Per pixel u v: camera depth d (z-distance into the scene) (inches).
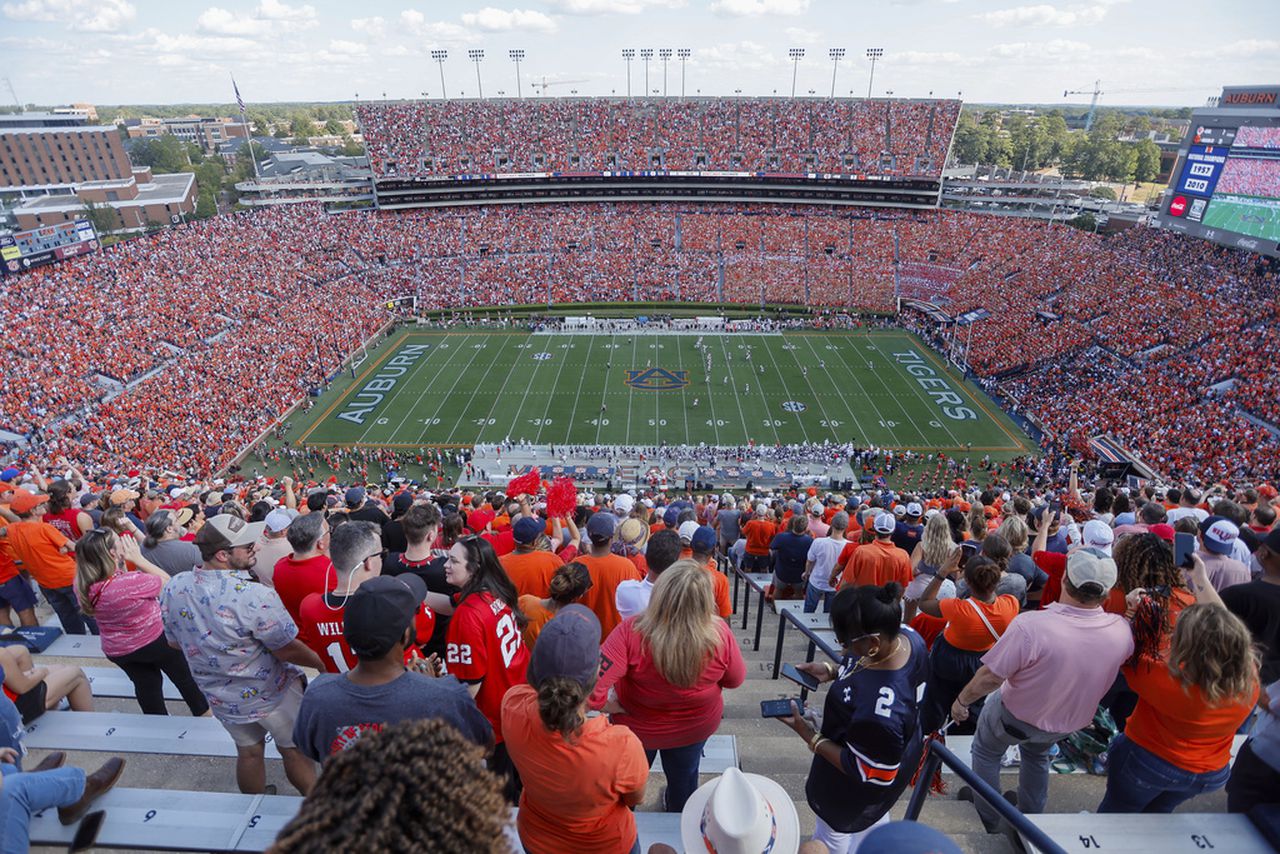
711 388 2011.6
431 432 1777.8
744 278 2706.7
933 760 174.4
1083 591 174.2
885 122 3016.7
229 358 1964.8
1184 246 2129.7
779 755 271.3
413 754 75.9
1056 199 2810.0
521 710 142.7
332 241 2726.4
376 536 208.4
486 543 195.6
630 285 2689.5
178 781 223.3
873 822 172.6
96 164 4498.0
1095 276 2247.8
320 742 152.0
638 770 142.8
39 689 227.8
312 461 1638.8
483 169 3014.3
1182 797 174.4
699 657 167.5
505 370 2139.5
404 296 2615.7
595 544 263.7
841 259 2760.8
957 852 95.0
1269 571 204.2
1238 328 1738.4
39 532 331.3
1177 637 161.5
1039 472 1519.4
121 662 243.8
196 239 2413.9
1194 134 1995.6
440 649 250.4
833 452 1622.8
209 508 500.4
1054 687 174.7
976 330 2269.9
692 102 3125.0
